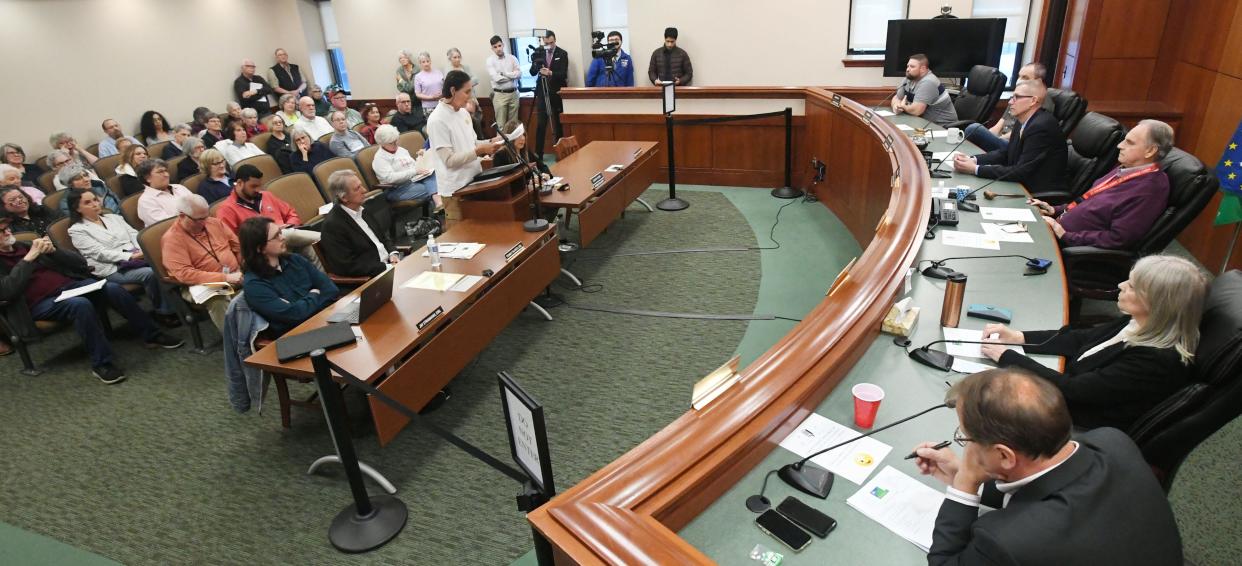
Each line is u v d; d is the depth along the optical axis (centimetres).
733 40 752
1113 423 185
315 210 496
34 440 313
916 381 184
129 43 765
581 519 122
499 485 266
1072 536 105
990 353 195
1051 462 114
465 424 305
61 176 538
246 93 873
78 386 361
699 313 396
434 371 279
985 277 250
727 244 500
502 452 285
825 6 708
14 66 666
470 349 307
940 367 189
